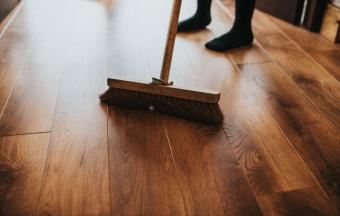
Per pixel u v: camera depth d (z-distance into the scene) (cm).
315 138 109
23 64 144
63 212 83
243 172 96
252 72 146
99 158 99
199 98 110
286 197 88
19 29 173
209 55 159
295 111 122
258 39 179
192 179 93
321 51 167
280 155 102
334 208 86
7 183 90
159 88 112
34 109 118
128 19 190
